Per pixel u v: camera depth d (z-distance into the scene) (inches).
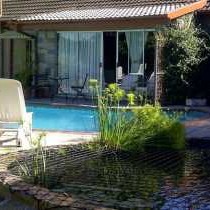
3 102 473.4
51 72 1100.5
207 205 264.1
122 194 282.4
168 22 882.8
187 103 898.7
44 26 1008.9
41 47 1107.9
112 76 1022.4
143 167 350.9
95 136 482.3
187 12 890.7
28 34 1104.8
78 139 509.4
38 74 1091.3
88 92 1029.2
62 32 1079.0
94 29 966.4
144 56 986.1
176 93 909.2
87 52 1053.8
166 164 362.0
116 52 1015.0
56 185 299.1
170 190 291.6
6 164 351.6
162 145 416.5
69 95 1054.4
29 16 1048.8
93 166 351.6
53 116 847.7
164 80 907.4
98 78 1042.1
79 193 283.0
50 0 1163.9
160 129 419.5
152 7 979.9
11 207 269.1
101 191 287.9
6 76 1168.2
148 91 944.3
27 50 1132.5
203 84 922.1
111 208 250.8
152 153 402.6
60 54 1087.6
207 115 772.0
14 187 279.9
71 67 1075.3
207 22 980.6
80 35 1060.5
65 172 331.0
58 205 247.9
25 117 480.4
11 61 1156.5
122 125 420.2
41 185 298.0
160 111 438.0
